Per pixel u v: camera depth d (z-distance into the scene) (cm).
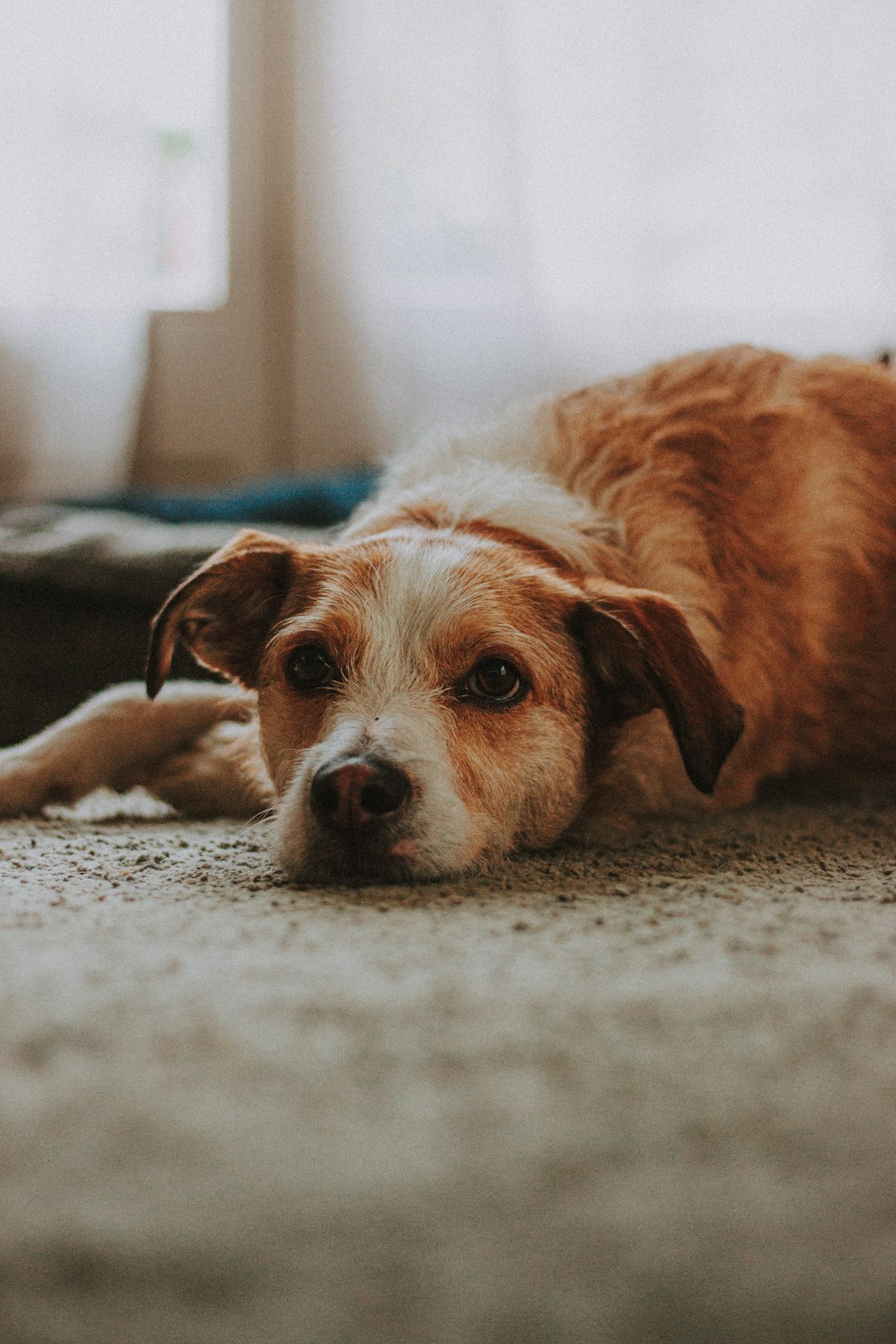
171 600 233
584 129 591
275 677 221
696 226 586
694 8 576
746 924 152
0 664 337
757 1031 113
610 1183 86
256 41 630
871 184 569
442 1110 96
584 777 228
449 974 128
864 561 289
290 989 122
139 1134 91
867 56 566
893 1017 117
